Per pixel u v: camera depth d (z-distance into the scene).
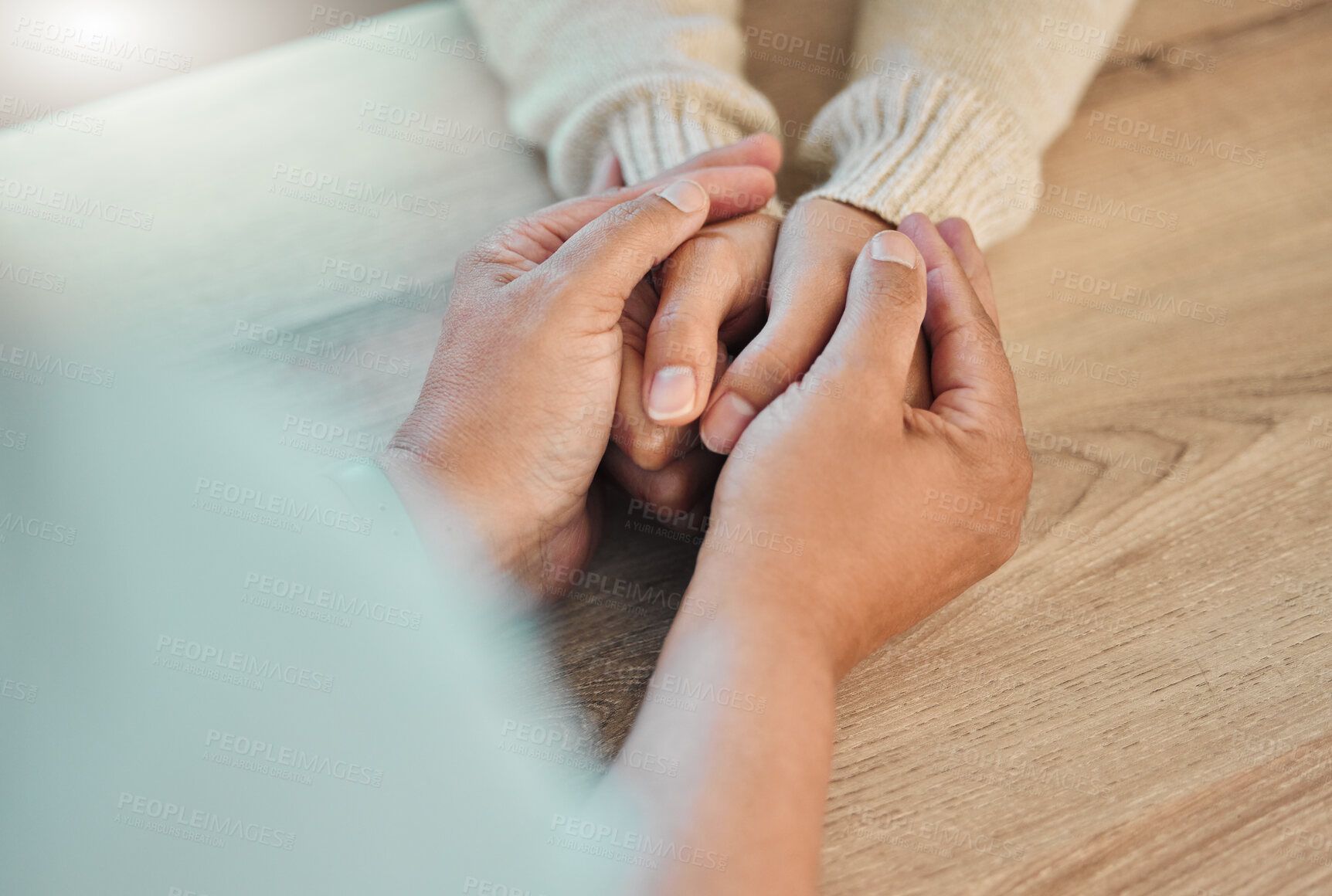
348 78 0.72
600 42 0.71
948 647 0.59
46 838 0.45
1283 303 0.66
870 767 0.57
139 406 0.49
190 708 0.46
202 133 0.70
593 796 0.52
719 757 0.51
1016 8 0.70
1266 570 0.60
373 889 0.46
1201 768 0.57
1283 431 0.63
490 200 0.69
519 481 0.56
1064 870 0.55
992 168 0.67
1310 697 0.58
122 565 0.47
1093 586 0.60
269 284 0.66
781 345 0.58
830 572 0.54
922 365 0.60
